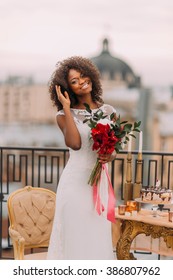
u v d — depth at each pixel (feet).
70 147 10.30
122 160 16.33
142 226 11.85
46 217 11.90
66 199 10.48
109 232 10.89
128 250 12.04
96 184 10.47
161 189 12.40
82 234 10.47
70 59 10.67
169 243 11.47
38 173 16.96
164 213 12.37
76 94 10.65
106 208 10.74
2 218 16.66
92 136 10.09
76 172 10.44
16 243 10.84
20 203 11.58
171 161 16.35
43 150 16.92
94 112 10.64
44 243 11.89
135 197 12.60
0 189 16.83
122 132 10.27
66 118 10.11
